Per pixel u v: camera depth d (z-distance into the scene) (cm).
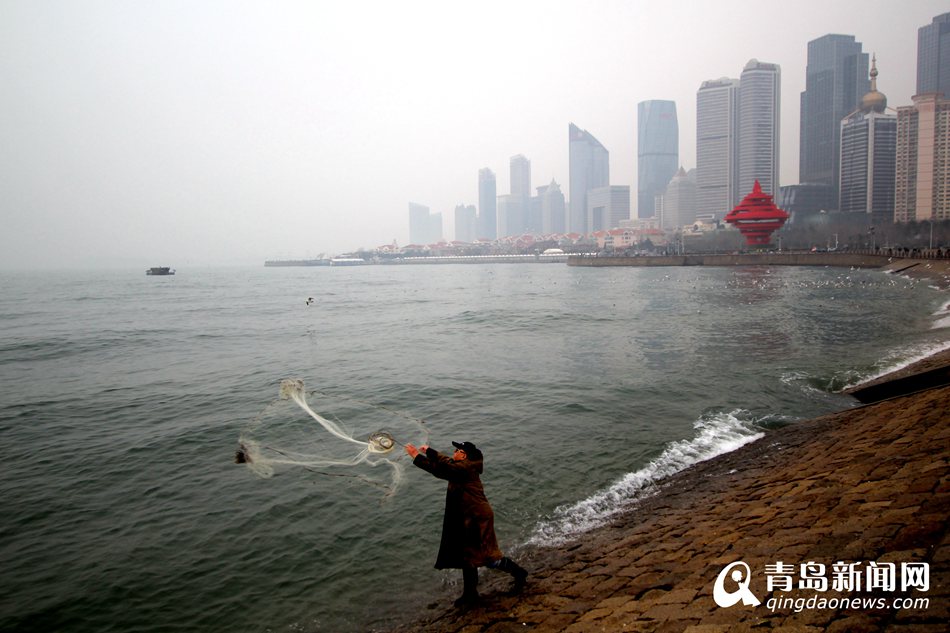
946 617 375
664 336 2966
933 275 5959
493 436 1314
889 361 2008
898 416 1033
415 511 917
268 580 733
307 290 9769
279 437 1311
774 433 1258
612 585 595
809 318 3578
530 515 909
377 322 4175
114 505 961
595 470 1098
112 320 4647
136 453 1223
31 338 3416
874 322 3250
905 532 515
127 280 16312
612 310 4494
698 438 1278
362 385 1911
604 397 1662
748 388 1733
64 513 930
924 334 2652
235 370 2270
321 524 880
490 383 1897
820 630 404
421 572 748
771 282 7525
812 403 1541
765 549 573
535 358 2384
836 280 7331
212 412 1575
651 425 1384
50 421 1496
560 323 3684
